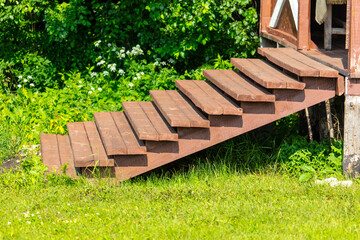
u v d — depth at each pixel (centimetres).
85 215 579
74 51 1213
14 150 882
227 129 712
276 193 652
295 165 775
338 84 700
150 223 558
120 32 1174
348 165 727
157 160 714
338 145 787
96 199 644
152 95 848
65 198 649
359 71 686
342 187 667
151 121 765
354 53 683
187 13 1104
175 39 1152
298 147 802
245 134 893
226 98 759
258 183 714
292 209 587
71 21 1121
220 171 772
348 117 710
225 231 529
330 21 841
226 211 584
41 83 1190
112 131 784
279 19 995
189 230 529
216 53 1198
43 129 930
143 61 1133
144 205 617
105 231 538
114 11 1156
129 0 1141
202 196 646
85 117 943
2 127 940
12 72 1185
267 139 895
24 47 1233
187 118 707
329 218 560
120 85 1064
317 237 505
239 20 1214
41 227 555
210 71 859
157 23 1162
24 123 957
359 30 679
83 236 525
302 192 655
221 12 1111
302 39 846
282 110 712
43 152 803
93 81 1130
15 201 646
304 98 711
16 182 727
